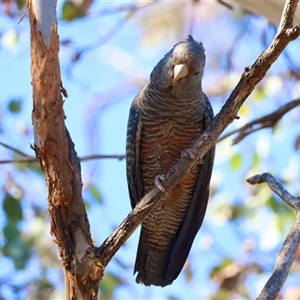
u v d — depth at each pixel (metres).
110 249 7.43
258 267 13.55
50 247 12.78
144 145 10.70
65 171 7.32
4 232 11.85
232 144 12.02
